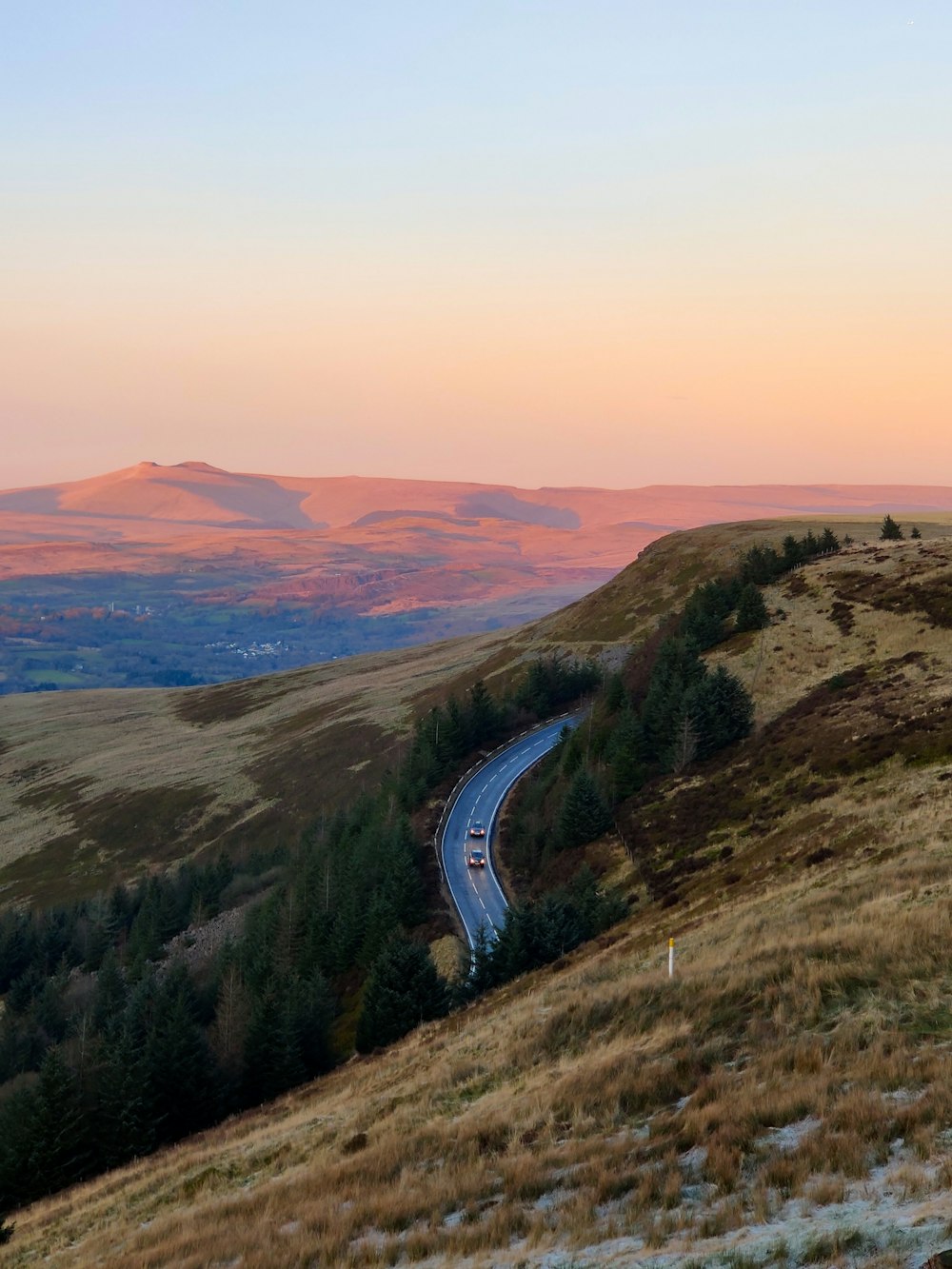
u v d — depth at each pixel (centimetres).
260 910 8706
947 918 2561
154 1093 4925
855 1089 1791
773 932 3117
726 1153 1706
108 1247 2747
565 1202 1742
